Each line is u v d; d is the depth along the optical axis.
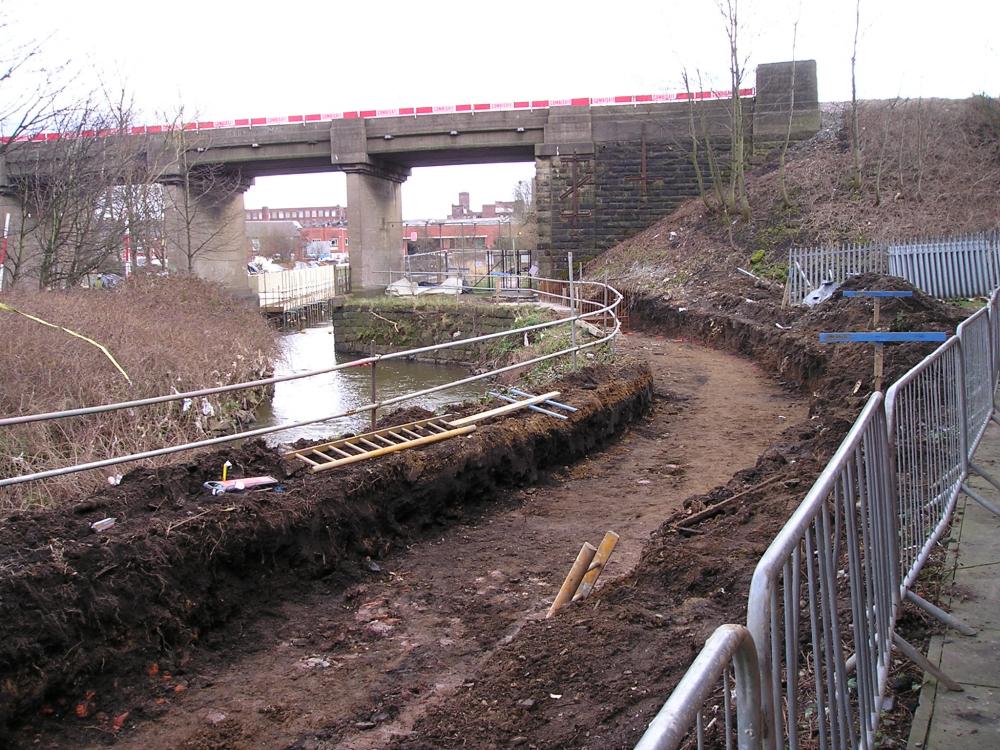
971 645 4.17
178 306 23.31
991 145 28.91
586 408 11.07
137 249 36.81
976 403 6.83
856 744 3.26
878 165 28.19
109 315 17.66
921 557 4.61
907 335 7.74
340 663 5.88
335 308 34.44
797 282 22.72
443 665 5.75
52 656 5.30
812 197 28.84
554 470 10.27
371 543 7.62
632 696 4.40
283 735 5.01
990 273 20.47
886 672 3.59
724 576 5.61
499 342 26.61
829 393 11.86
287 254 105.44
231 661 6.00
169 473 7.35
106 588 5.68
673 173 34.44
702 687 1.76
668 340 22.78
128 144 31.50
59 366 12.77
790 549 2.41
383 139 37.47
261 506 6.86
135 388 13.16
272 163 40.28
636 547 7.79
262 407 19.92
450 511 8.61
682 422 12.83
